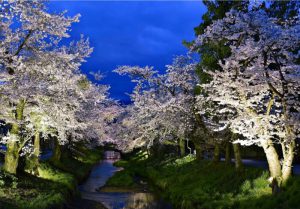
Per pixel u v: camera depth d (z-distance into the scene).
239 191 17.91
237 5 18.20
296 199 13.01
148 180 34.75
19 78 17.34
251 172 19.34
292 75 14.95
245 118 16.53
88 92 27.97
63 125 22.00
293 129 15.15
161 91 27.64
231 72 16.53
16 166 20.55
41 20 17.98
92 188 30.00
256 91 16.45
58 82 19.17
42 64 18.75
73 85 20.17
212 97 17.95
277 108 19.78
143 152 55.53
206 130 23.86
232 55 16.34
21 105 19.59
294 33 14.02
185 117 25.75
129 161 54.59
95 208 21.27
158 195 26.30
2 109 16.89
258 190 16.75
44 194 18.08
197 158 30.23
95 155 65.06
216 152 25.84
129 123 42.03
